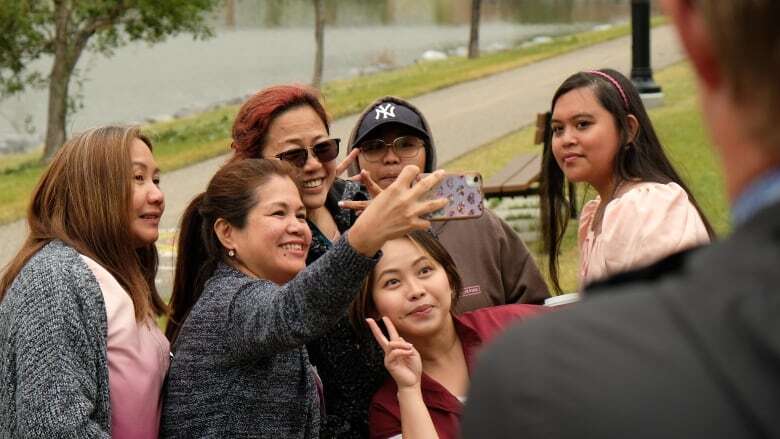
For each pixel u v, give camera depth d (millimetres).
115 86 30469
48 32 19875
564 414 1041
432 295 3391
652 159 3635
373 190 3262
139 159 3203
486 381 1110
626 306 1090
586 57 24453
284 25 40844
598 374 1045
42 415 2785
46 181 3170
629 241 3350
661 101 14867
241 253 3170
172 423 3041
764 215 1048
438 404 3330
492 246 4121
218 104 27750
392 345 3195
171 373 3076
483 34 37906
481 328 3512
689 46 1104
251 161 3229
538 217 8883
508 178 8992
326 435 3443
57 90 19688
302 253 3184
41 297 2910
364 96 20641
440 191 3385
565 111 3666
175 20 19562
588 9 43875
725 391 998
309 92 3742
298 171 3648
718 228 8414
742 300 1023
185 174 15055
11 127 26438
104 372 2924
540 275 4223
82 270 2982
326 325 2809
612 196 3650
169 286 7594
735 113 1070
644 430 1008
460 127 16219
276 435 3023
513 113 17297
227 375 2996
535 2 45906
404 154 4211
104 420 2910
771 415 973
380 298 3395
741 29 1035
